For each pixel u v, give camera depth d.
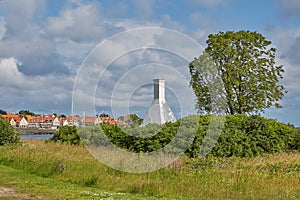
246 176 11.12
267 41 27.97
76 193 9.80
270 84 27.53
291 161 13.94
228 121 16.86
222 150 15.84
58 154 14.78
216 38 27.67
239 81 27.14
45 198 9.26
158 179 11.07
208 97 17.58
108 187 10.57
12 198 9.25
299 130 18.03
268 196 9.25
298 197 9.29
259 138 16.73
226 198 9.23
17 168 13.50
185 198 9.35
